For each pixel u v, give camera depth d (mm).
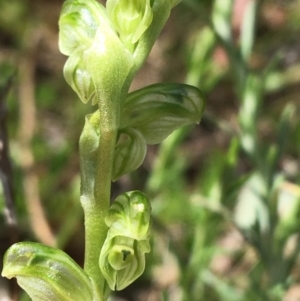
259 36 209
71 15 68
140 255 68
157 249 151
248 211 132
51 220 169
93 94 73
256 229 114
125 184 162
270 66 124
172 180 158
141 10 66
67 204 169
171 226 158
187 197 153
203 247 130
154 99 72
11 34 213
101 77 65
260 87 123
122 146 72
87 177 69
